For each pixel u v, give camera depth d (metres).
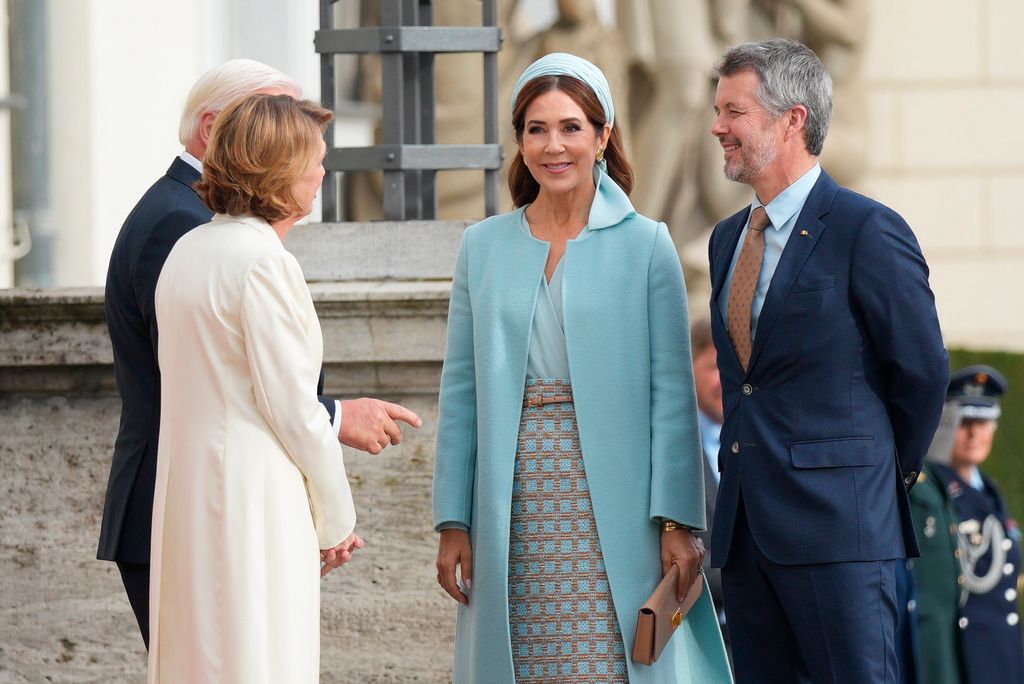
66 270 31.89
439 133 45.31
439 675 16.59
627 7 49.31
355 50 17.62
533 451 13.70
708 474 17.89
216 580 12.09
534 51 46.97
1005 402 38.03
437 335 16.41
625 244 13.89
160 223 13.32
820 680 13.52
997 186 55.69
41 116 29.89
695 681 14.16
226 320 12.17
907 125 55.88
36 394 16.92
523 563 13.70
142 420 13.62
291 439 12.23
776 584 13.70
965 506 22.64
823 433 13.48
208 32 38.62
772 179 13.87
